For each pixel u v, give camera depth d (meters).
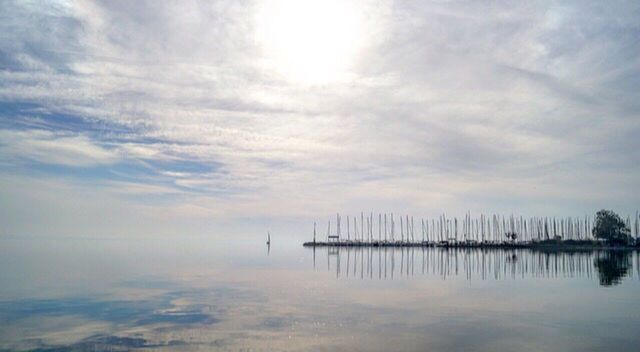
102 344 28.45
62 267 80.06
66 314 37.09
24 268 76.81
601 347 28.22
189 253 150.25
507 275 75.25
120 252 143.38
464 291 53.59
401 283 62.12
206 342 28.97
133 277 64.94
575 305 43.12
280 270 81.69
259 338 29.98
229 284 57.72
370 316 37.06
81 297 45.50
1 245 156.00
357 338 30.11
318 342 29.16
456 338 30.23
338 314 37.78
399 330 32.28
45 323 33.88
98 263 91.50
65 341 29.09
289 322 34.59
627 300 46.38
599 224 174.75
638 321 35.50
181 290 51.31
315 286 57.06
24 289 51.25
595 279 67.88
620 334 31.36
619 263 104.12
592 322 35.16
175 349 27.56
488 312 39.22
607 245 174.88
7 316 36.34
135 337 30.06
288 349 27.62
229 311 38.78
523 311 39.72
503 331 32.16
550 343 29.11
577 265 98.31
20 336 30.22
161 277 65.44
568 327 33.44
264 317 36.38
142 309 39.31
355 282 62.81
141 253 139.75
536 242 191.12
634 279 67.50
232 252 166.88
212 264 95.00
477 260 120.75
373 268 90.56
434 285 60.03
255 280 63.25
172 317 36.12
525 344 28.83
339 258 129.38
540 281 65.44
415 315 37.59
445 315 37.72
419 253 164.50
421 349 27.73
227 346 28.20
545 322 35.06
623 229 172.38
